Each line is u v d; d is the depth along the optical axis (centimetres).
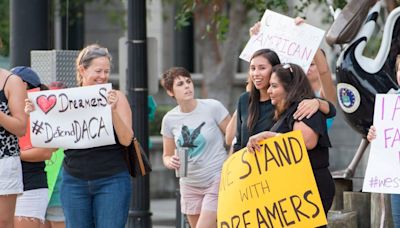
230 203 1573
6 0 4250
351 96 1923
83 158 1712
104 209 1706
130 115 1723
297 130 1515
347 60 1912
